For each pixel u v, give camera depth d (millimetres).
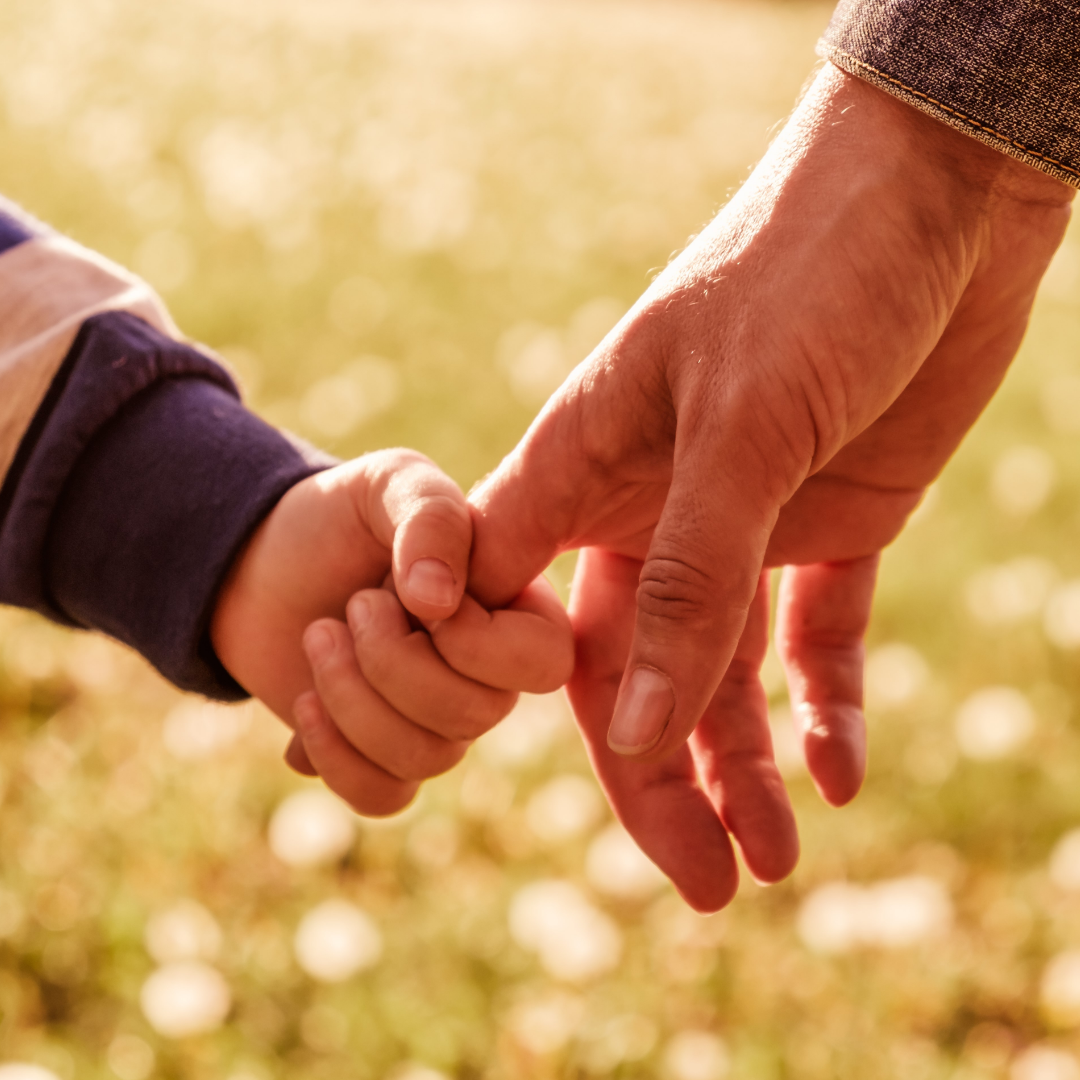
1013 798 926
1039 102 662
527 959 849
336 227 2088
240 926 852
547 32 4430
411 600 701
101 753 926
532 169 2486
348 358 1594
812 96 682
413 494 713
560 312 1774
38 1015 817
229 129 2539
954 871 896
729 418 659
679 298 673
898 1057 821
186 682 741
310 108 2818
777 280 662
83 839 874
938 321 673
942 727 963
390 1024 821
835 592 746
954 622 1105
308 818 871
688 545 658
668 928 868
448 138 2639
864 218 664
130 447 739
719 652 661
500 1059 815
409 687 715
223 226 2004
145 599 735
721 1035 829
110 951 834
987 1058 826
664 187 2391
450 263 1945
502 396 1492
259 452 743
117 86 2914
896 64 666
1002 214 677
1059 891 881
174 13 3924
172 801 897
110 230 1952
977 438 1473
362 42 3719
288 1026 820
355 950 825
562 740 957
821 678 745
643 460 694
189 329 1646
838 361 659
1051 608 1062
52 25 3562
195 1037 806
